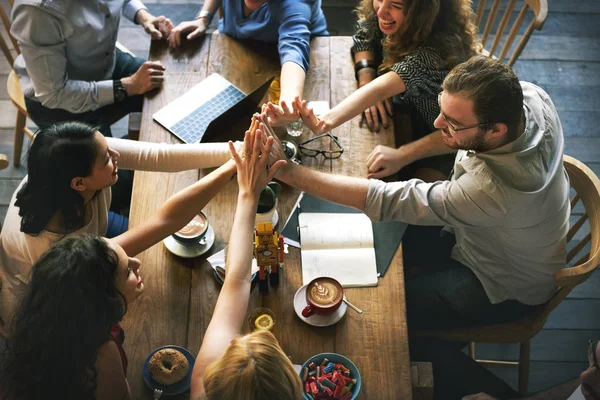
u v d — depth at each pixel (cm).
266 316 164
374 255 179
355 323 167
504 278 192
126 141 189
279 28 227
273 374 104
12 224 177
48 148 156
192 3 356
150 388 152
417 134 231
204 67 226
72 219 166
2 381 133
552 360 253
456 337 202
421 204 173
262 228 158
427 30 201
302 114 193
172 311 167
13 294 178
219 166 191
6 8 326
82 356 129
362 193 178
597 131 316
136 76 221
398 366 159
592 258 176
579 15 355
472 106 156
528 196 163
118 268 141
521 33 348
